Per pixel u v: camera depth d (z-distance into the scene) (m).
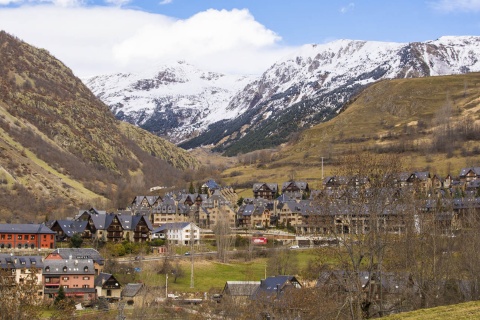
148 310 169.38
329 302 110.06
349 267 109.44
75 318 159.75
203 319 154.12
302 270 191.12
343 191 106.94
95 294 191.50
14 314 96.81
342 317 108.75
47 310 157.12
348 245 106.75
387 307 115.44
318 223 106.56
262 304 145.00
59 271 193.75
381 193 107.94
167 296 185.50
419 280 119.44
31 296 98.94
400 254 119.44
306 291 131.88
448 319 81.00
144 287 187.62
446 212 188.00
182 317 163.25
